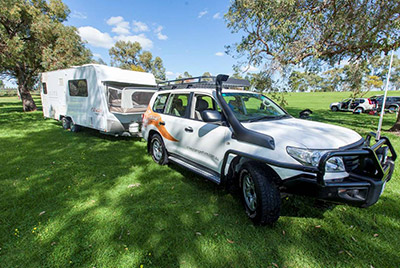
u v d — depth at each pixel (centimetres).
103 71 705
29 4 1452
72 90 837
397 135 793
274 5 660
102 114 686
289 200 330
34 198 347
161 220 287
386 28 632
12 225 277
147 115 528
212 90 370
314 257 226
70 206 324
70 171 462
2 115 1508
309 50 696
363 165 250
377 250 234
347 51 823
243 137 289
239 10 803
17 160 534
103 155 577
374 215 293
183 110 432
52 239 252
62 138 783
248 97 390
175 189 376
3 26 1406
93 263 218
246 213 295
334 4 640
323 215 296
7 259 223
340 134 288
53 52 1566
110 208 318
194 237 256
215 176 343
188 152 397
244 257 227
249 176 282
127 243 246
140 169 471
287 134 276
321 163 224
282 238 254
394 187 368
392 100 1822
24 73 1766
